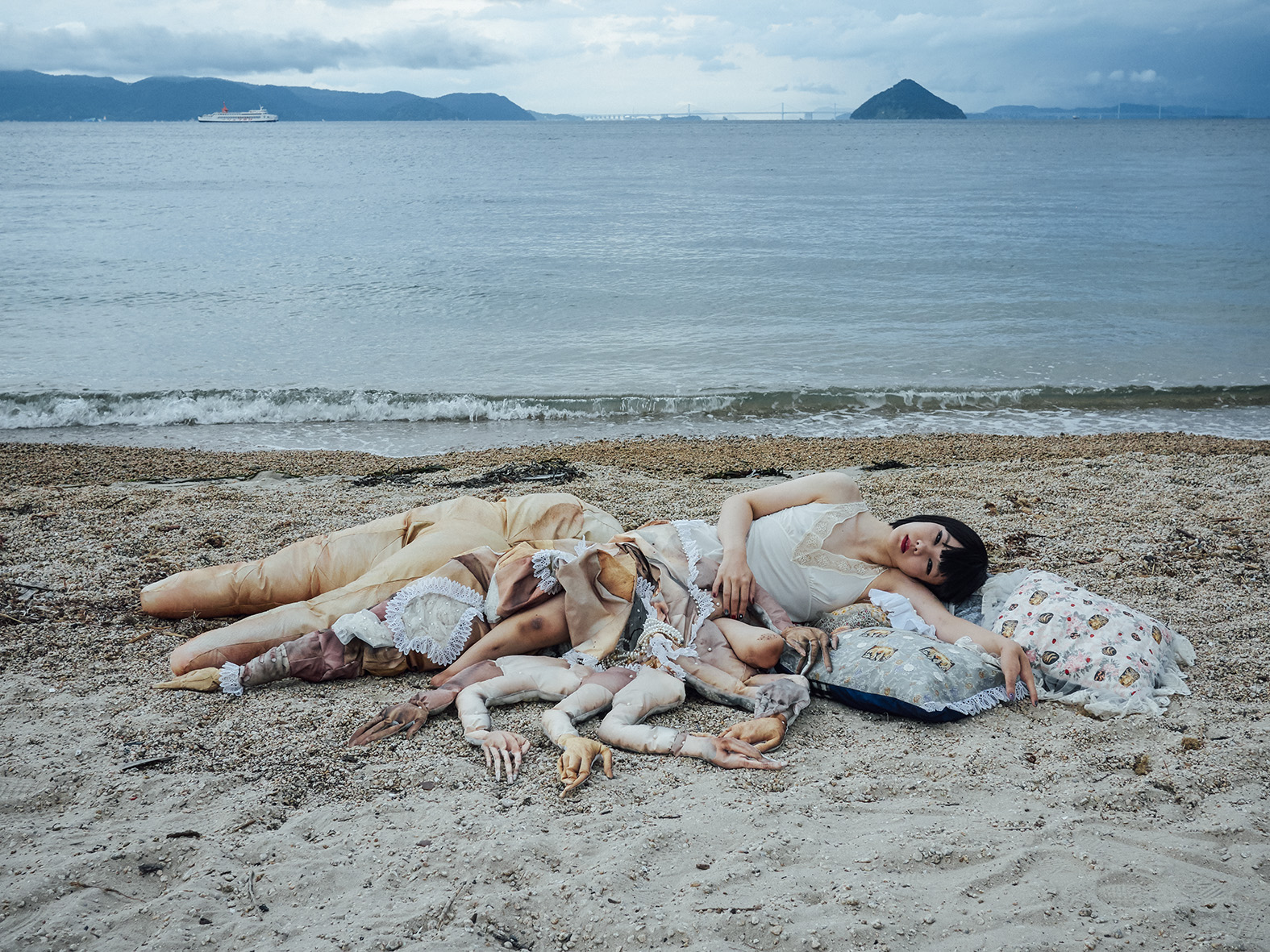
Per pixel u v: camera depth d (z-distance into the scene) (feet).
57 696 12.23
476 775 10.55
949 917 7.86
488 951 7.45
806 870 8.59
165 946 7.43
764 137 557.33
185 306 58.29
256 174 211.00
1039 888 8.27
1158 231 97.19
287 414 38.22
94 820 9.41
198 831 9.20
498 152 352.69
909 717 12.04
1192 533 19.24
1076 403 40.40
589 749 10.69
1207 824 9.28
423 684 12.91
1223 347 48.96
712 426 37.19
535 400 39.06
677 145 419.33
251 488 24.44
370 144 436.35
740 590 13.17
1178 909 7.91
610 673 12.41
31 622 14.60
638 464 28.89
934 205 131.34
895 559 14.05
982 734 11.63
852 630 13.11
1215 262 76.07
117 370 43.55
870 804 9.92
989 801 9.94
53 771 10.32
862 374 44.11
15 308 57.00
